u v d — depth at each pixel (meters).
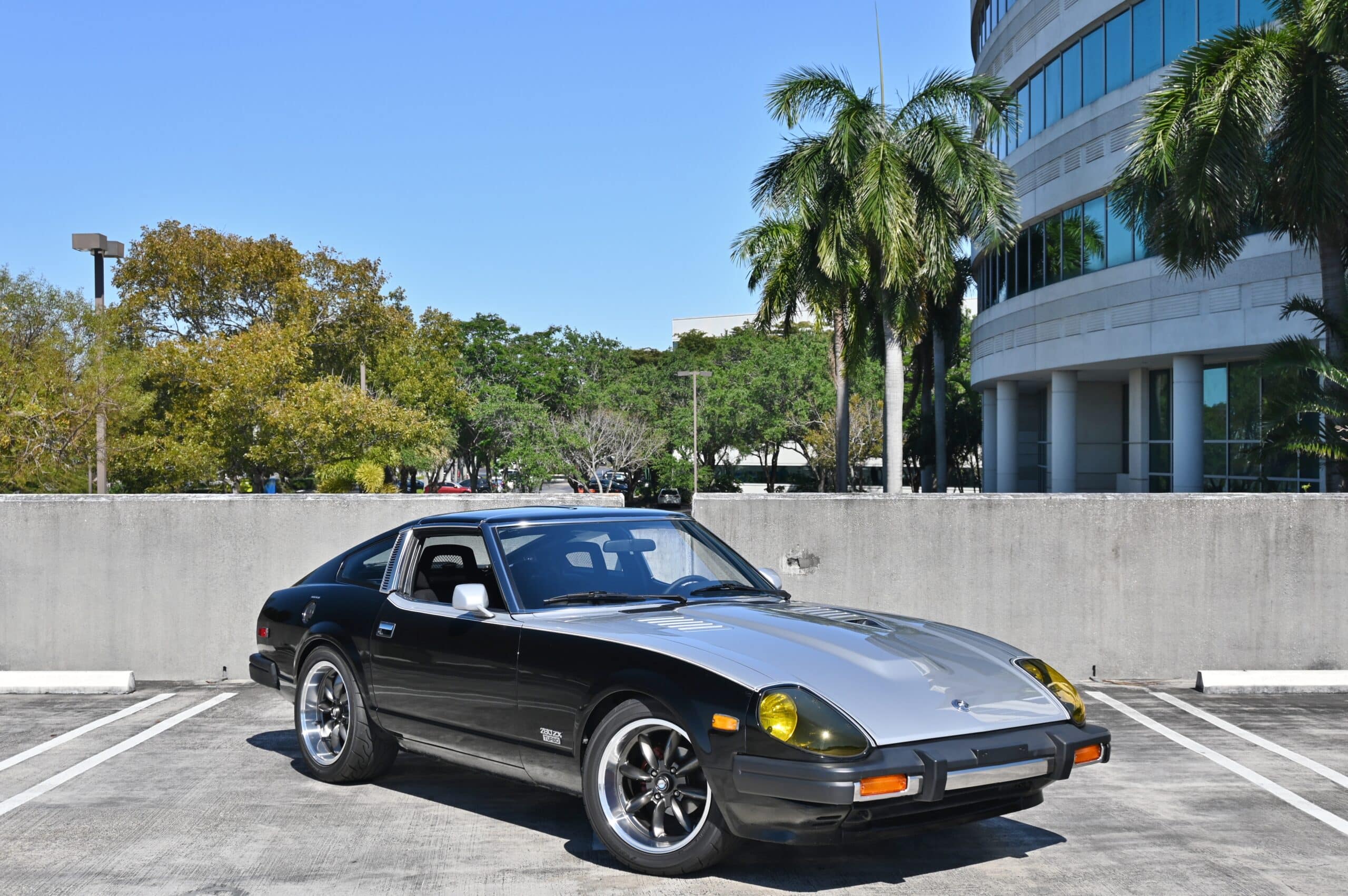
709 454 73.25
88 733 7.39
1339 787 6.03
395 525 9.38
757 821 4.16
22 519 9.48
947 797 4.17
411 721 5.62
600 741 4.62
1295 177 14.10
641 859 4.52
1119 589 9.28
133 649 9.43
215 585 9.43
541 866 4.71
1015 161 32.84
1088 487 33.91
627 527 5.84
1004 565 9.26
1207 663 9.29
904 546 9.25
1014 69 32.69
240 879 4.55
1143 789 5.98
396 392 51.44
